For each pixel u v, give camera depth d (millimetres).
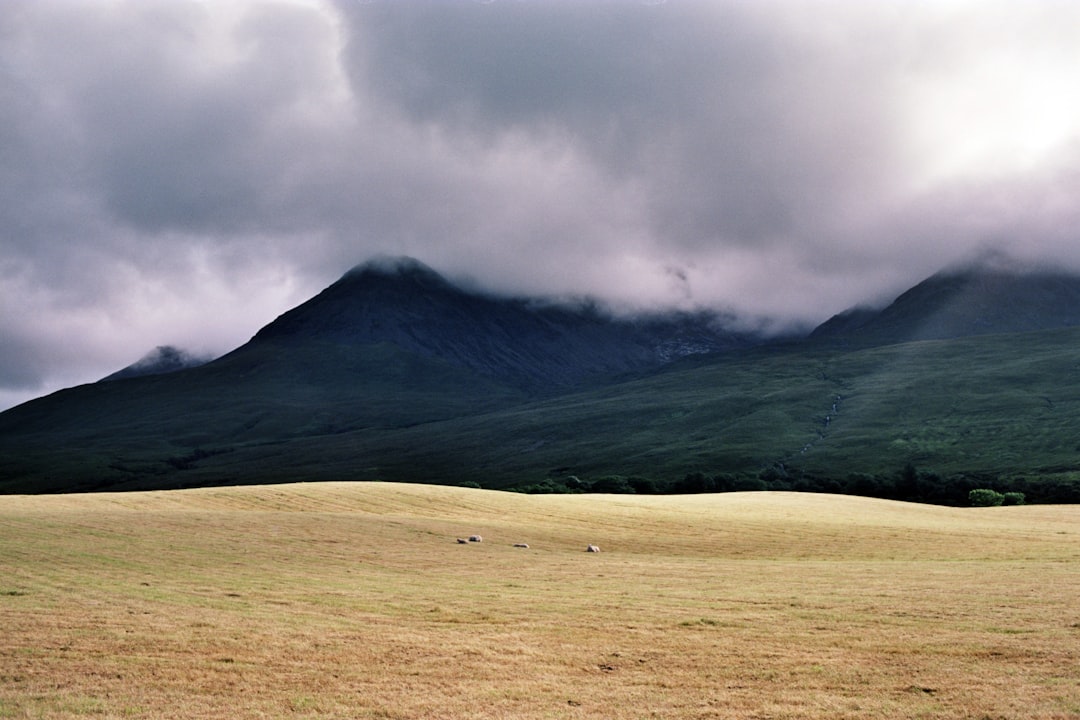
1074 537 69438
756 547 64062
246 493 89688
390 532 64000
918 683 23516
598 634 29375
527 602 35344
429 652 26766
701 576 44438
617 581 42344
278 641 27531
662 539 68625
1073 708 21266
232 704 21656
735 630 29969
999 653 26172
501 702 22188
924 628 29703
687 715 21344
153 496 86250
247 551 50531
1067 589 37469
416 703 22031
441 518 79000
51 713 20562
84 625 28719
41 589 34969
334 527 64625
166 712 20938
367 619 31281
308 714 21109
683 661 26000
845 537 70188
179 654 25750
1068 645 26734
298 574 42594
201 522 62562
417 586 39594
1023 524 84562
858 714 21297
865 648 27234
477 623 31000
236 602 33781
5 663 24391
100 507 76250
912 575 44312
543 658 26312
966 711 21266
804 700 22344
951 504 184250
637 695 22797
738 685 23688
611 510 89875
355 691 22875
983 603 34094
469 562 50344
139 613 30844
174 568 42625
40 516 61500
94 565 42000
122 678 23422
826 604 34656
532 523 77562
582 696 22719
